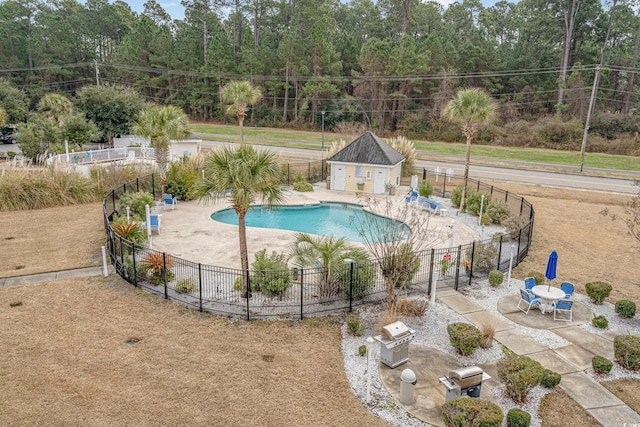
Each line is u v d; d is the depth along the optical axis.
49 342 11.28
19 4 82.81
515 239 20.33
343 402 9.33
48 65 74.38
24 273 15.54
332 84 73.69
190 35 81.31
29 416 8.64
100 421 8.55
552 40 74.69
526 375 9.18
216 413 8.87
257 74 76.81
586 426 8.73
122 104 47.56
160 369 10.27
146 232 19.09
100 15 98.25
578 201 29.23
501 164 44.81
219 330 12.07
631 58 69.00
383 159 29.89
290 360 10.78
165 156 24.89
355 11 103.25
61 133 38.94
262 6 93.38
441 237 19.05
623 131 61.44
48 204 24.36
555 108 67.88
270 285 13.91
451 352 11.31
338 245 14.54
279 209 26.41
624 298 14.51
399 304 13.09
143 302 13.57
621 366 10.75
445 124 66.88
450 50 69.38
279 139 60.69
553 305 13.26
